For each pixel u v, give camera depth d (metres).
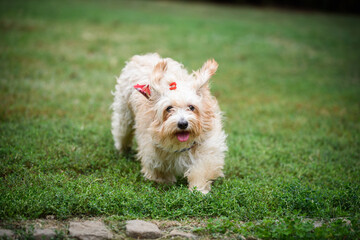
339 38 18.77
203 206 4.10
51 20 16.95
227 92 9.62
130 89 5.37
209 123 4.67
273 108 8.52
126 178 4.83
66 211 3.83
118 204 4.07
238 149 6.05
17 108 7.12
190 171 4.70
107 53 12.55
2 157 5.07
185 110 4.39
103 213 3.95
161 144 4.59
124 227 3.70
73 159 5.27
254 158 5.79
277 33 18.83
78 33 14.99
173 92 4.38
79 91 8.68
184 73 5.08
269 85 10.53
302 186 4.56
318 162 5.76
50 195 4.00
